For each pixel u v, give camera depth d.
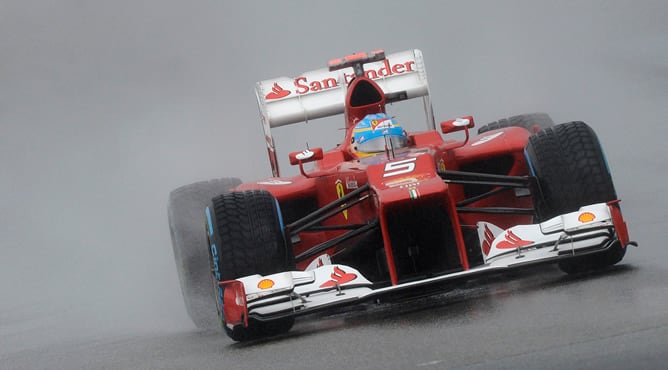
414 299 26.17
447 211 25.45
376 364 18.64
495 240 25.69
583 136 26.95
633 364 15.75
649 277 23.78
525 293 25.09
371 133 30.41
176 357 24.80
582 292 23.31
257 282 24.72
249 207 26.23
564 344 17.86
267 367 20.42
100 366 25.03
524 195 28.95
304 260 30.17
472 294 27.20
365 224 28.50
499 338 19.30
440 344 19.64
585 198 26.36
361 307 29.14
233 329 25.95
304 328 27.00
